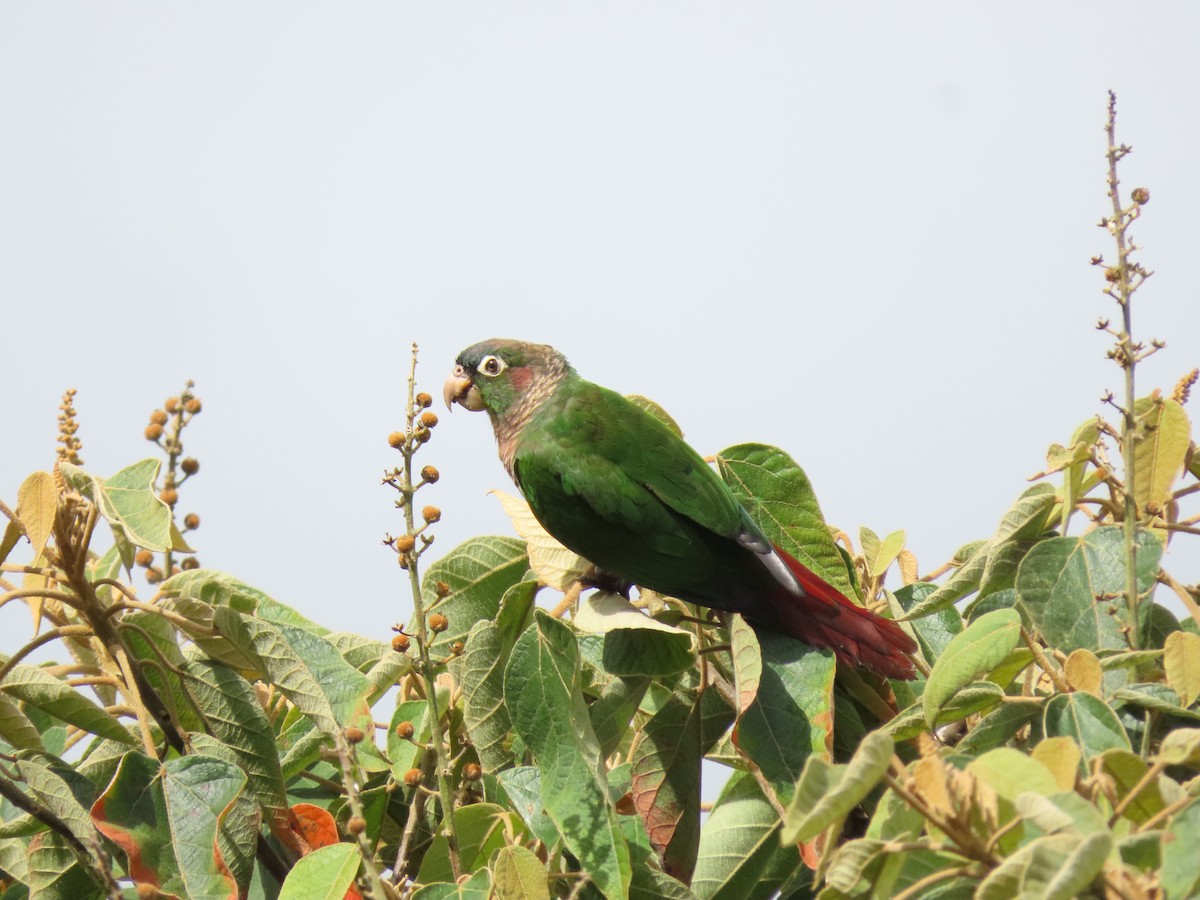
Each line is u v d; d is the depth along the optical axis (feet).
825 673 23.32
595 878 20.62
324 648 24.44
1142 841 14.74
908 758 22.91
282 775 24.35
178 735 24.53
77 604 24.32
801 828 13.76
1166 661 19.69
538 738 22.08
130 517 24.94
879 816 16.06
